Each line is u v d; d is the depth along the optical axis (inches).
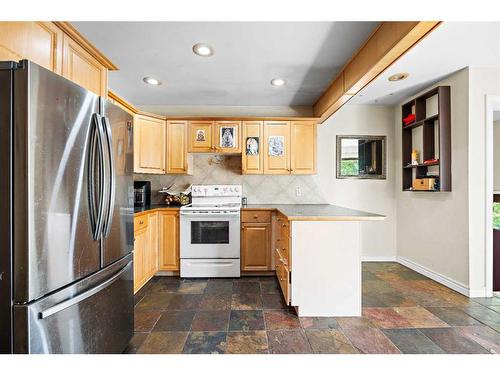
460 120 103.3
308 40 81.8
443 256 113.7
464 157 101.9
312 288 86.0
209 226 124.6
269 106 150.4
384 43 71.7
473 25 72.2
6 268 40.0
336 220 84.8
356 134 149.6
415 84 116.6
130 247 71.3
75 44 65.0
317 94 131.5
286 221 91.7
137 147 122.5
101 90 76.5
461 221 103.8
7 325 40.2
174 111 149.6
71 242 47.9
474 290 100.2
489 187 100.0
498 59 93.5
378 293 104.4
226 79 112.7
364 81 90.0
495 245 106.8
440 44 83.0
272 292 106.4
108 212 57.9
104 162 55.8
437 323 81.3
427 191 117.0
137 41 82.7
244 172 135.6
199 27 75.2
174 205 138.9
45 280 42.8
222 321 83.0
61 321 45.9
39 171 41.8
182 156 135.7
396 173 148.9
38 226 41.6
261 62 96.6
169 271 127.9
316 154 137.6
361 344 70.3
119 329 63.9
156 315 87.0
